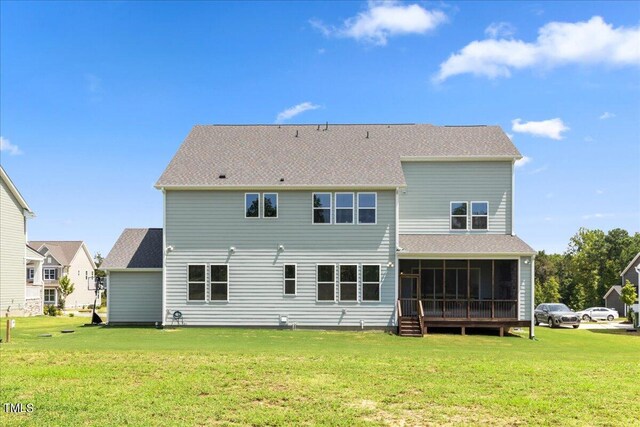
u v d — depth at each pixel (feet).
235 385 38.01
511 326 79.77
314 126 99.09
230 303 81.82
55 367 43.73
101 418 30.14
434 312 81.97
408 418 30.83
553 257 288.51
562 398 35.24
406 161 88.17
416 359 49.34
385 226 81.87
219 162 87.30
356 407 32.86
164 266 82.12
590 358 53.93
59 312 144.97
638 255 199.00
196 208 82.74
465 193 87.20
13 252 114.11
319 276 81.76
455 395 35.73
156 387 37.01
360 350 57.41
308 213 82.43
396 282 81.00
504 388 37.81
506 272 86.58
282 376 40.96
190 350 54.24
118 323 87.51
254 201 82.84
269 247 82.23
